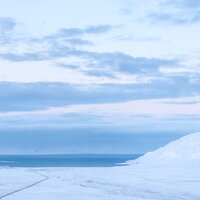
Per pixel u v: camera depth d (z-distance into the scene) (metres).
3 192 41.41
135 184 49.97
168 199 35.88
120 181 54.44
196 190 42.97
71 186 47.75
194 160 91.44
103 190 43.16
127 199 35.66
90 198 36.28
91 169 87.50
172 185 48.59
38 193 40.41
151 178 59.12
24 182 53.78
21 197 37.22
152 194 39.41
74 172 76.19
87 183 51.69
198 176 62.38
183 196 37.91
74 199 35.66
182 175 64.75
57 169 90.19
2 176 65.81
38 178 61.16
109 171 77.81
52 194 39.50
